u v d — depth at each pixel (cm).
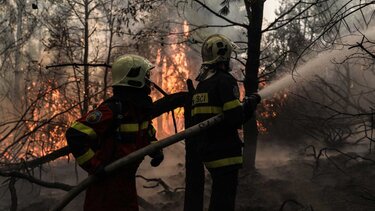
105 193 299
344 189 553
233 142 364
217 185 361
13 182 500
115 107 295
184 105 460
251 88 688
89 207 301
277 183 599
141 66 306
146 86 311
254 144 694
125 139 300
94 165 288
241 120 354
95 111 292
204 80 377
